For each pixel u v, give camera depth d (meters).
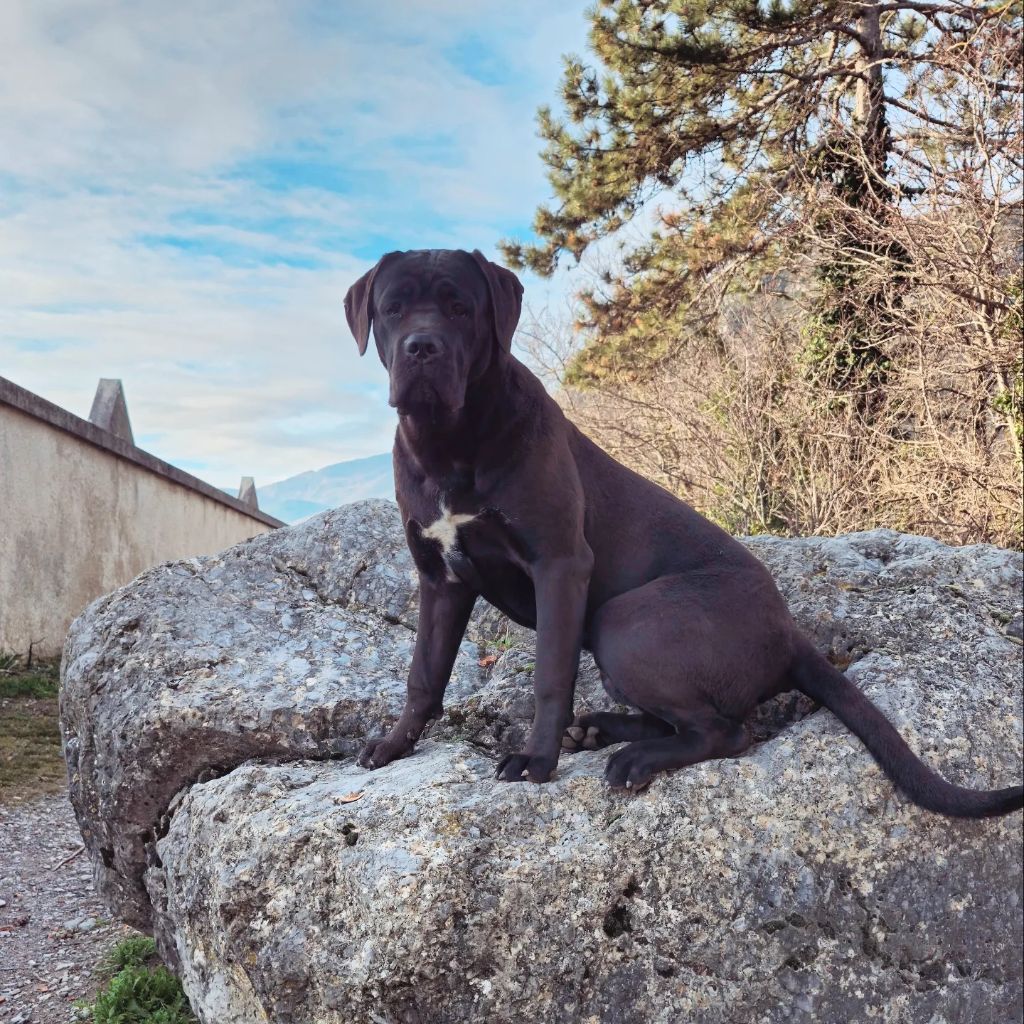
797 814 2.71
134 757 3.57
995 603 3.62
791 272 12.06
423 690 3.25
